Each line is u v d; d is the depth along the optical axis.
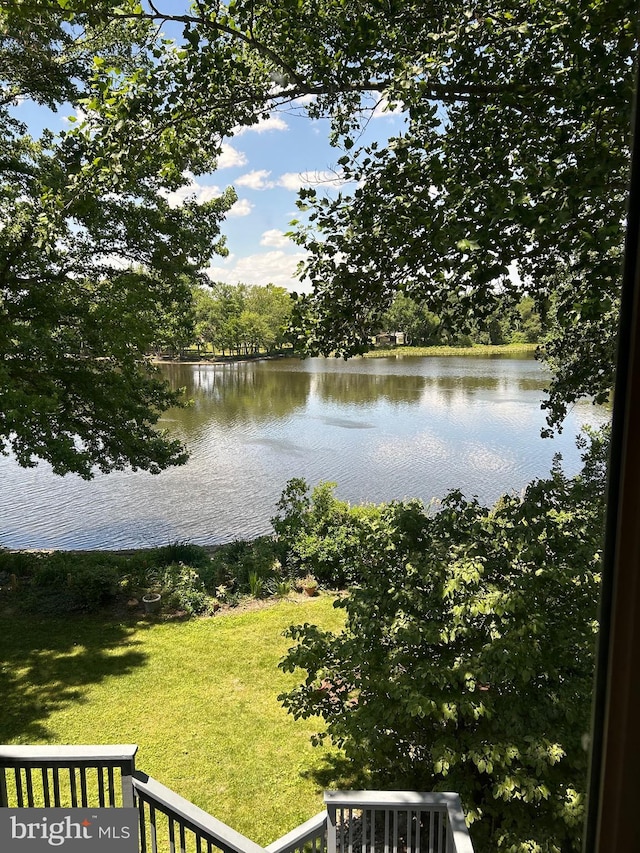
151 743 5.76
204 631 8.36
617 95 2.69
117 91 3.81
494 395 37.75
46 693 6.70
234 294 72.81
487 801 3.73
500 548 4.05
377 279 4.01
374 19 3.66
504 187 2.93
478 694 3.60
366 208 3.70
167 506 16.22
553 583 3.77
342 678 4.29
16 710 6.36
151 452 10.41
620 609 0.51
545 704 3.49
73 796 2.96
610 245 2.63
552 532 3.90
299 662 4.30
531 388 40.75
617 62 2.79
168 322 10.92
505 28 3.23
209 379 48.38
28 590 9.66
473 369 54.47
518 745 3.40
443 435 25.88
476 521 4.21
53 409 7.93
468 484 18.17
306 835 3.31
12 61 8.09
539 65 3.36
